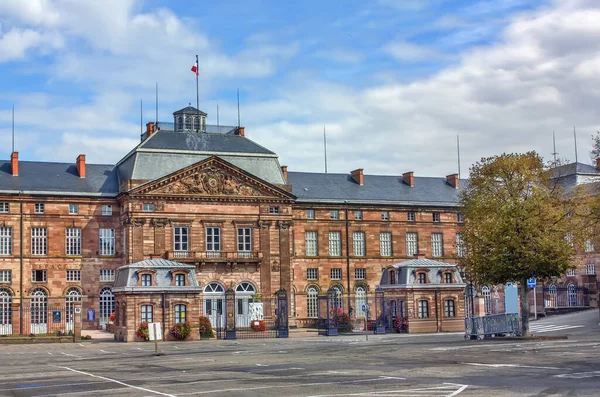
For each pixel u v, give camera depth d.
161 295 71.62
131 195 90.44
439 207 109.69
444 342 58.12
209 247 93.81
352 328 83.50
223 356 48.53
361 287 105.19
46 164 97.06
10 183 91.31
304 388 28.73
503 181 73.25
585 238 66.06
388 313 81.06
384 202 107.00
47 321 88.75
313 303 102.50
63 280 91.31
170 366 41.06
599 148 73.81
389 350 49.94
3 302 89.06
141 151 94.06
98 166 99.19
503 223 61.56
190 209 93.25
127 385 31.30
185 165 95.06
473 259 66.19
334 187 108.06
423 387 28.17
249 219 95.75
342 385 29.44
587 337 58.28
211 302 92.44
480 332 61.41
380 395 26.02
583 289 94.31
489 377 31.42
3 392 29.89
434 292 78.50
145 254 90.62
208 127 105.12
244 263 94.44
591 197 70.12
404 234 108.00
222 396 26.95
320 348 54.53
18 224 90.31
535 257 60.16
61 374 37.47
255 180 95.75
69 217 92.44
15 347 64.62
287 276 96.62
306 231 103.56
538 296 95.19
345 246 105.00
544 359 39.53
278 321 75.62
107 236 93.75
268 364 40.97
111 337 78.25
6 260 89.38
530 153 73.44
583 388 27.25
